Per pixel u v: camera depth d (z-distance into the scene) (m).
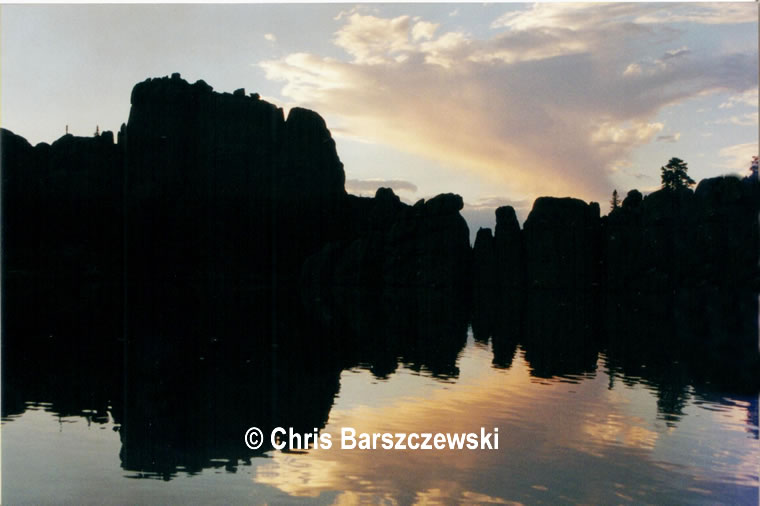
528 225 115.94
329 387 25.00
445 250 119.88
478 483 14.27
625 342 40.75
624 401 22.62
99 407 21.44
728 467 15.44
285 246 152.75
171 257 143.25
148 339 38.94
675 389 24.94
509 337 43.34
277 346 37.03
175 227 143.88
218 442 17.50
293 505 13.00
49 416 20.16
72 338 39.06
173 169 144.88
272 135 156.12
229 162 148.50
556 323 54.53
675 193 107.44
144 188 143.00
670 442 17.53
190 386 24.98
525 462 15.83
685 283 105.56
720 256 103.31
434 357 33.44
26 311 58.38
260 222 150.75
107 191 142.12
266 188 152.50
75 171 139.00
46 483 14.28
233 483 14.34
